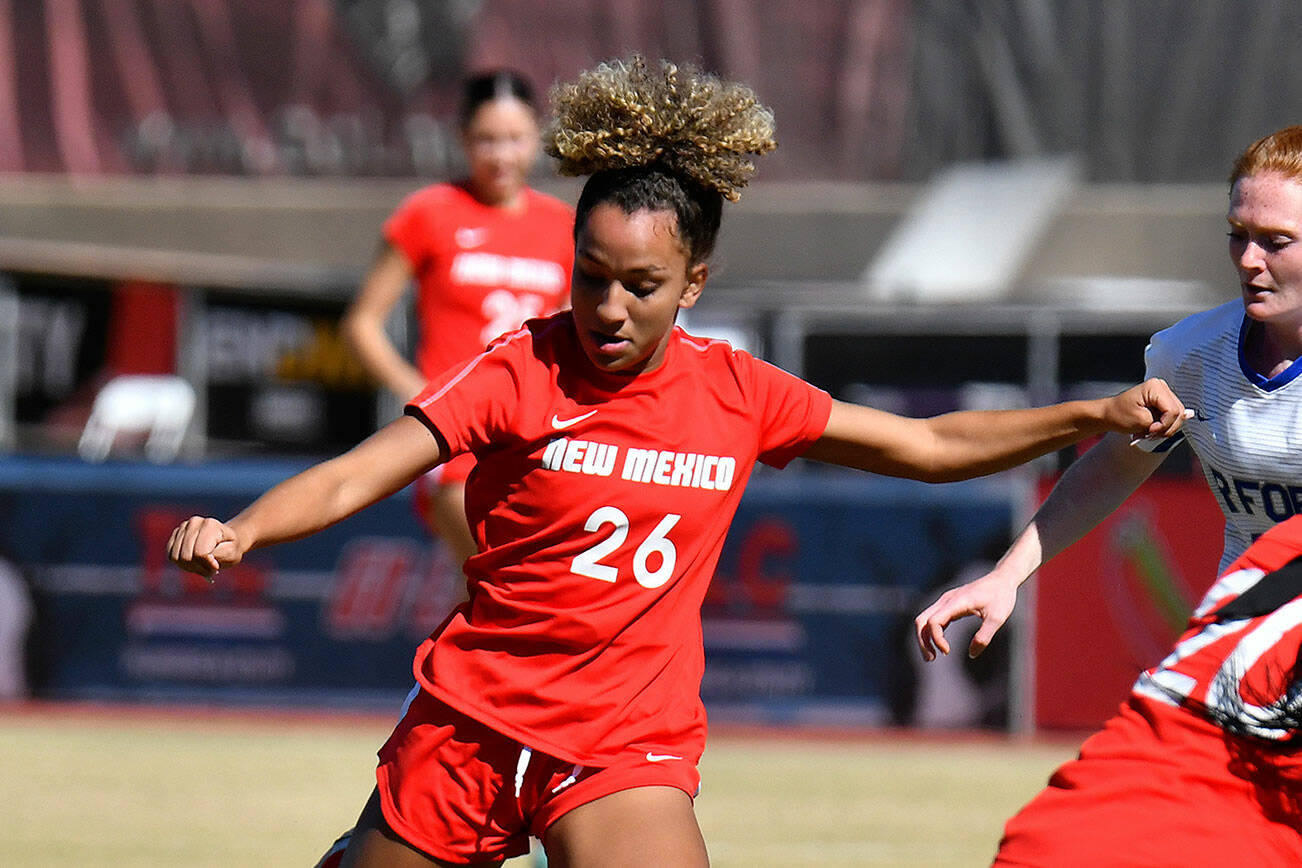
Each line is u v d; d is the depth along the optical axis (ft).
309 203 219.20
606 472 34.50
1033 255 212.02
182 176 219.00
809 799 84.69
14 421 179.93
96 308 186.09
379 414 196.24
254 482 118.73
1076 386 171.12
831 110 215.51
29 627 119.55
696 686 35.65
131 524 119.34
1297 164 35.27
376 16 216.74
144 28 217.56
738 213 216.74
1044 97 212.43
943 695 114.42
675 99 34.06
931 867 66.69
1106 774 35.06
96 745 99.60
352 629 118.83
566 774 34.17
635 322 33.68
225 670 119.14
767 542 116.26
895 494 115.44
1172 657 36.35
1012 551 39.68
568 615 34.40
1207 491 112.06
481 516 35.63
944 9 213.05
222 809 77.82
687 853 32.78
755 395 35.78
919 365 174.29
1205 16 209.15
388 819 35.04
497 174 68.64
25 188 216.95
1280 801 34.78
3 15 215.72
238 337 192.13
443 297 69.36
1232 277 210.18
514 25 215.92
